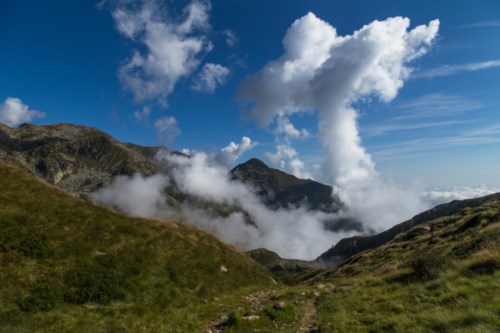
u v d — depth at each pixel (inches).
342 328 544.7
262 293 1250.6
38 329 587.5
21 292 668.7
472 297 512.7
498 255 695.7
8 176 1120.2
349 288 948.0
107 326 669.3
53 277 764.0
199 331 724.7
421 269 818.8
